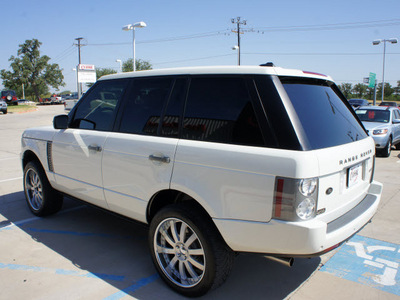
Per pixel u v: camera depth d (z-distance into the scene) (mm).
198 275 2900
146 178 3102
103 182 3578
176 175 2854
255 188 2428
